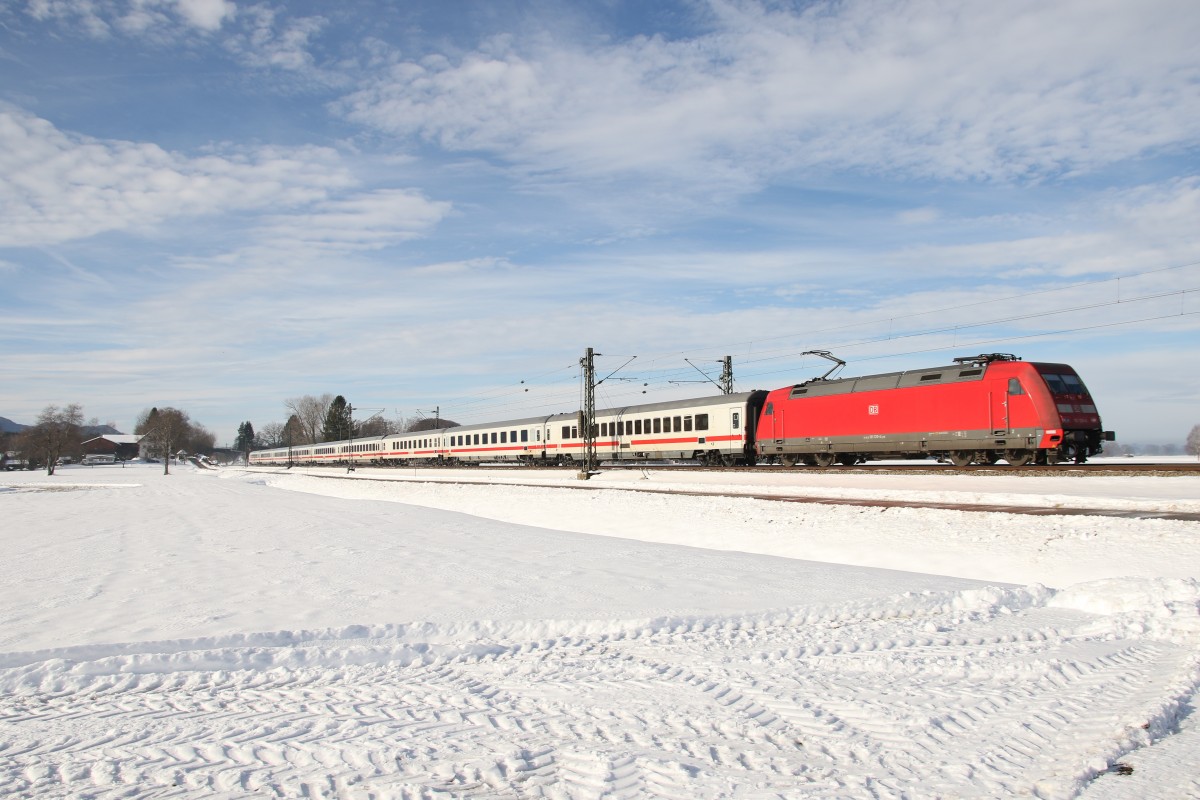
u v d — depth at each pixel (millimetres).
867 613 10344
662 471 39156
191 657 8109
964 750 5602
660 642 8922
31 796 4988
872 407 31172
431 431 67188
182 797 4965
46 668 7723
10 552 19312
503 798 4898
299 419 152375
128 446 188000
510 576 13742
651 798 4871
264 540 20516
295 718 6414
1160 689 6926
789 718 6301
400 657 8375
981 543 16375
